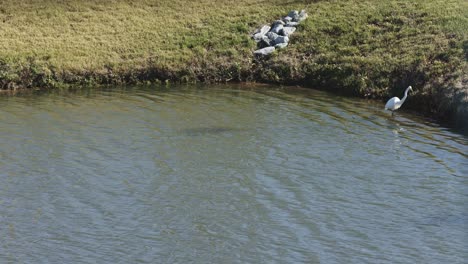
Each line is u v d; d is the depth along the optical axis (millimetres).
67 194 20672
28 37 37031
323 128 26844
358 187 21188
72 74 33875
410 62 32312
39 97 31578
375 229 18484
